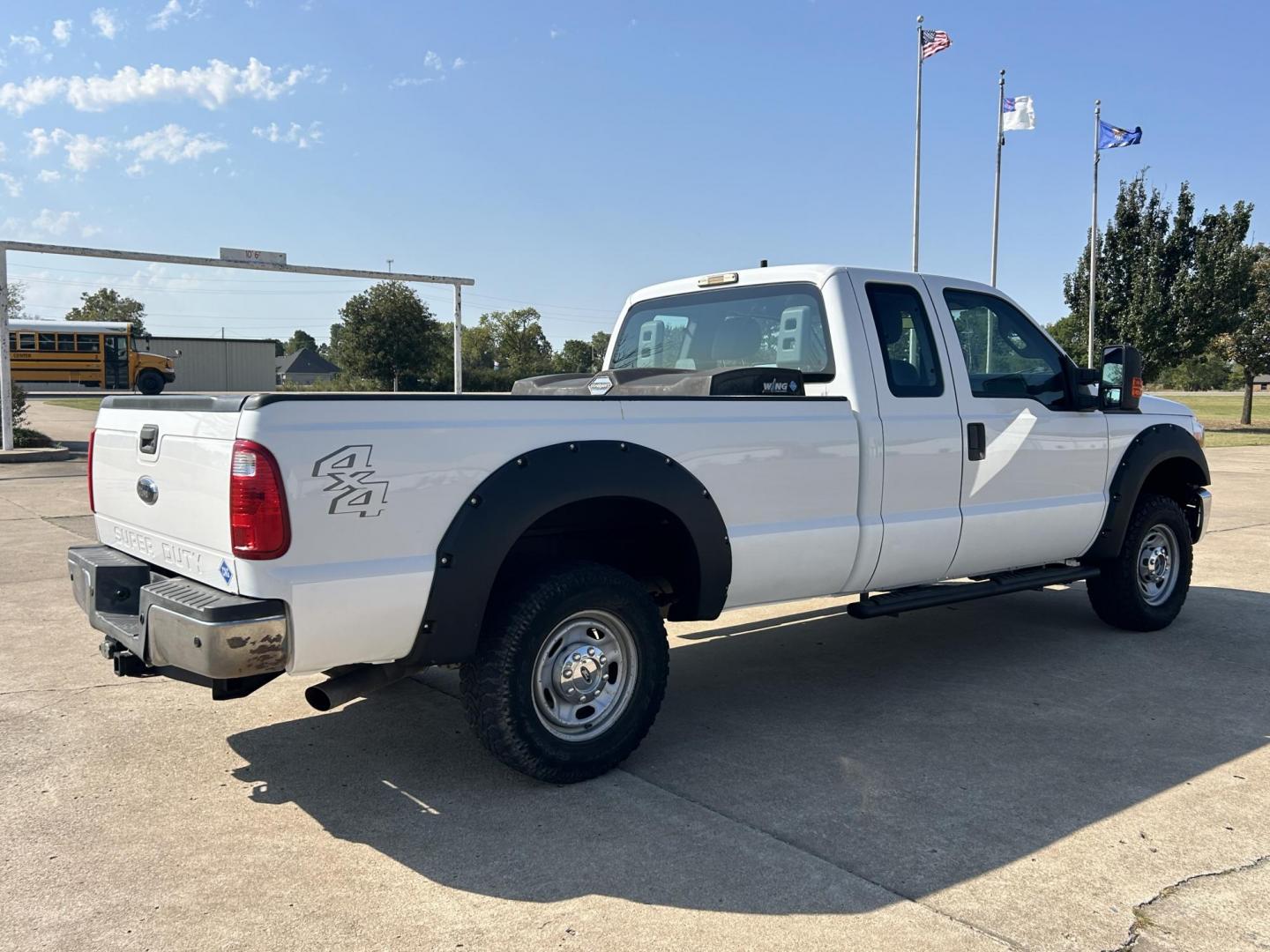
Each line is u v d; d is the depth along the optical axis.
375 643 3.49
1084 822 3.66
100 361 39.44
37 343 38.81
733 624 6.87
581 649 4.00
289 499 3.27
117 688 5.21
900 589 5.29
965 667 5.74
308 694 3.59
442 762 4.25
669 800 3.86
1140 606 6.39
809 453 4.60
